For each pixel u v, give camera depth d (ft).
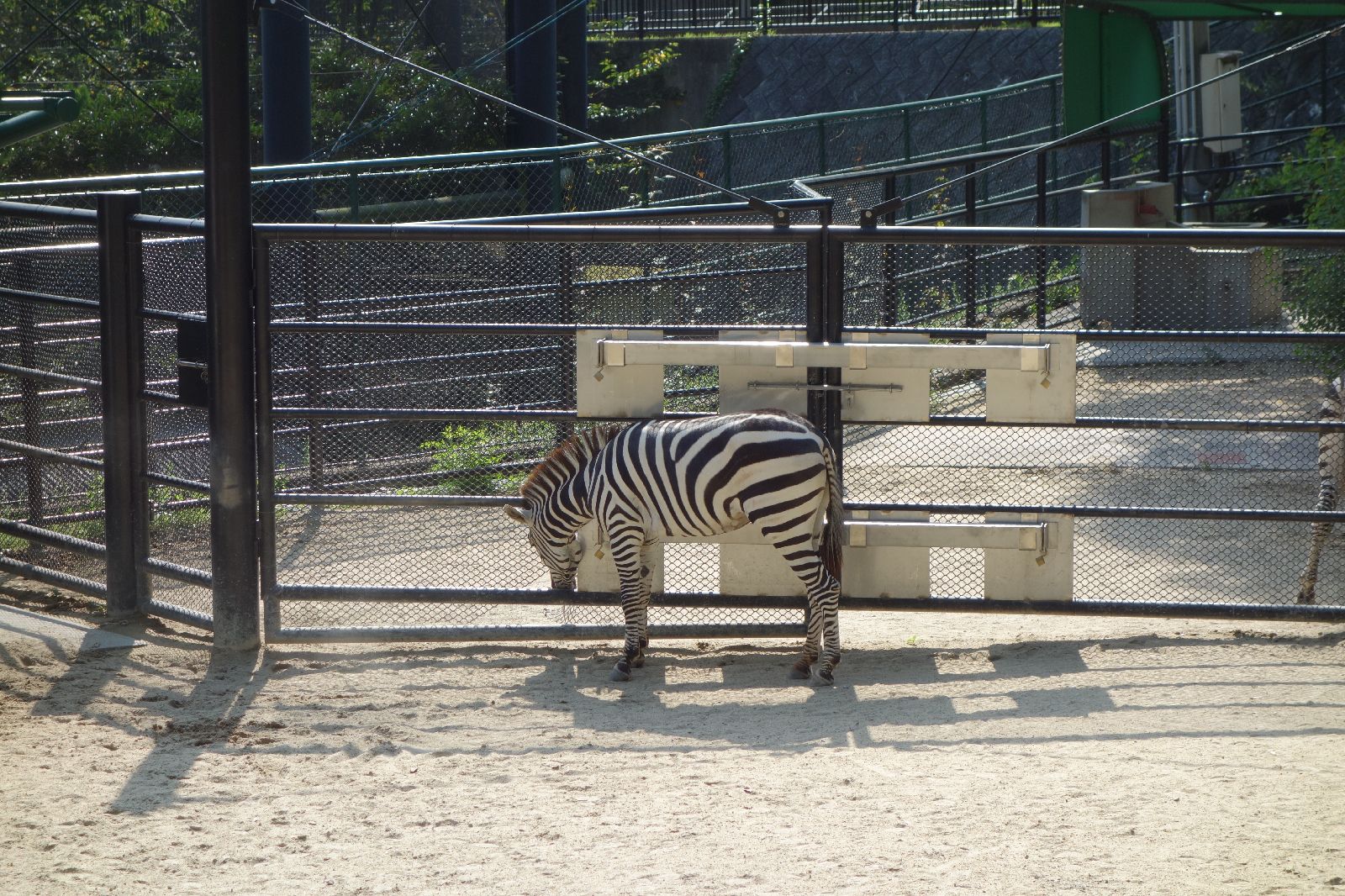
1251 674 30.42
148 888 20.63
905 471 48.01
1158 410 50.72
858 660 32.86
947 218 81.71
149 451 36.22
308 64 70.38
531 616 36.27
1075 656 32.42
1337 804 22.59
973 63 110.11
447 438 45.73
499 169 79.97
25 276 40.98
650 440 30.81
